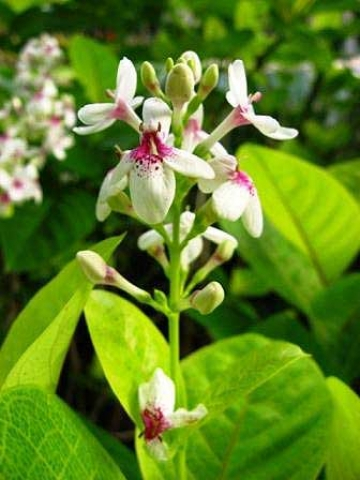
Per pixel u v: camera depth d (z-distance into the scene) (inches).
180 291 4.8
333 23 13.0
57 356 4.4
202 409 4.3
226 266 12.5
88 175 10.1
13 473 3.9
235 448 5.4
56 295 4.6
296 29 10.4
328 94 13.1
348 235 8.4
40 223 9.6
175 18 11.3
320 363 7.5
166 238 4.5
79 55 9.7
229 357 6.1
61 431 4.1
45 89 9.8
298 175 7.9
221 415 5.6
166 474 5.2
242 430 5.5
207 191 4.3
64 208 9.8
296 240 8.6
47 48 10.7
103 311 5.0
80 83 11.2
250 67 11.5
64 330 4.3
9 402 3.9
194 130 4.5
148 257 11.5
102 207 4.5
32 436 4.0
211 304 4.5
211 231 4.8
